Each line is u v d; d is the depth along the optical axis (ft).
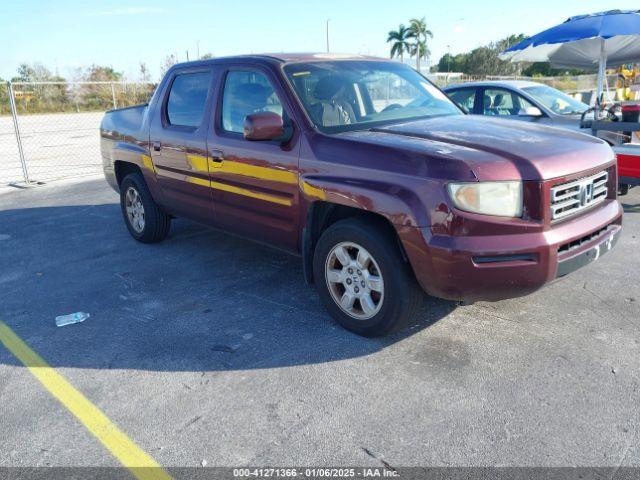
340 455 8.97
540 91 28.76
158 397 10.77
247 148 14.40
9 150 56.39
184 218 18.70
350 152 12.06
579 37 25.14
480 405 10.07
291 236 14.03
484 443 9.09
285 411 10.16
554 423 9.49
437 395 10.42
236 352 12.36
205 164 16.01
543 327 12.87
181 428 9.81
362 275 12.28
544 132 12.84
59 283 17.17
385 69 16.05
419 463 8.71
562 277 11.19
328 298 13.19
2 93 76.79
